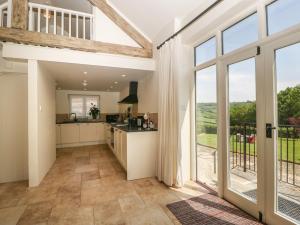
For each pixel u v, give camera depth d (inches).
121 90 266.7
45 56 114.7
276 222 67.8
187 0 99.3
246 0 72.2
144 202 91.7
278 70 68.6
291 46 64.9
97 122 253.0
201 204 89.2
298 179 81.0
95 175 132.5
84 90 266.7
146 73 154.9
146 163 129.3
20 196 99.1
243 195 83.9
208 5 90.8
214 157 124.6
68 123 236.4
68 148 227.6
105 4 135.9
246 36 82.1
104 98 280.5
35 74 113.0
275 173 68.7
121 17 139.8
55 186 112.5
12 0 109.0
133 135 125.3
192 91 118.6
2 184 116.0
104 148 227.3
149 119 154.1
